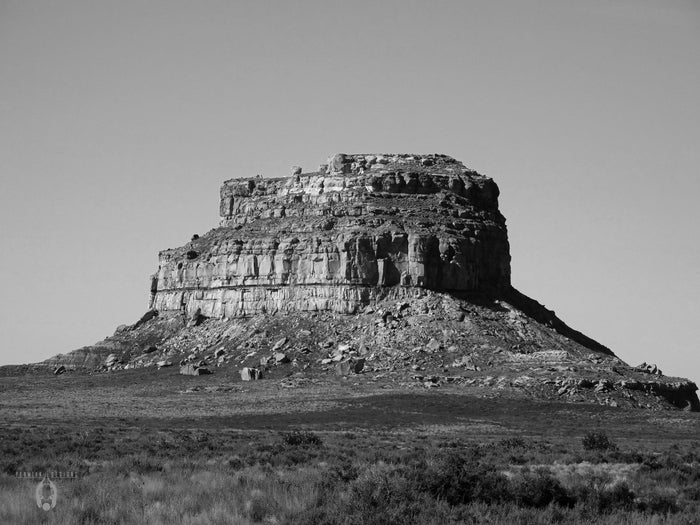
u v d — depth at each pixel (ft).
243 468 322.14
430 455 364.58
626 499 257.55
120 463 316.60
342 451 399.65
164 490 251.39
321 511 227.61
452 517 227.81
